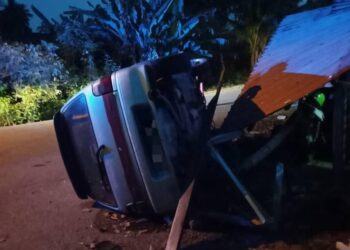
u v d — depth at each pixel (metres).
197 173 3.34
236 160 3.92
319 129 4.31
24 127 11.41
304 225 3.36
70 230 3.87
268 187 4.13
